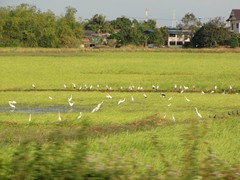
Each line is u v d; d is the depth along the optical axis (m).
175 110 47.97
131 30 198.75
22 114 45.16
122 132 32.62
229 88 69.12
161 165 19.50
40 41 167.00
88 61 113.50
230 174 13.07
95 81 77.12
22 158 13.53
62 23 173.00
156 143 17.62
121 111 46.97
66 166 13.05
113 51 152.12
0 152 17.67
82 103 54.00
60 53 144.00
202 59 120.75
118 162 13.27
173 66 101.19
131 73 90.12
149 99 57.31
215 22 176.12
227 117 38.03
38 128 36.28
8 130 35.12
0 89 68.69
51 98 56.59
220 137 29.08
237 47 167.62
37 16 166.88
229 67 99.19
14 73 89.38
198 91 67.69
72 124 38.00
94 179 12.73
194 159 13.53
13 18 161.50
